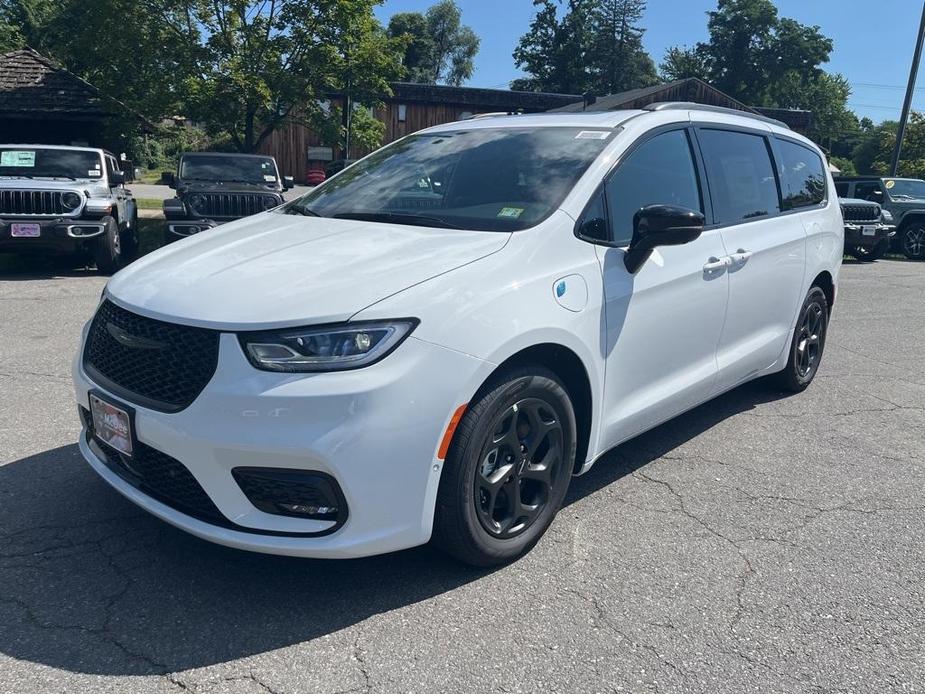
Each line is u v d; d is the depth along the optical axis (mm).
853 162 70938
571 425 3252
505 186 3564
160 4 15234
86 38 15297
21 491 3602
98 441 3072
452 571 3061
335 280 2744
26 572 2930
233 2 14938
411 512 2691
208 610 2746
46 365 5734
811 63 63844
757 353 4734
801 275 5086
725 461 4340
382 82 16250
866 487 4039
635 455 4402
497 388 2863
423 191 3785
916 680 2506
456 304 2756
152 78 15391
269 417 2492
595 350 3297
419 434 2635
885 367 6648
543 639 2648
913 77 25250
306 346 2529
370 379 2539
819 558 3273
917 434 4895
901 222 16984
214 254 3178
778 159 5043
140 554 3090
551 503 3258
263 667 2457
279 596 2850
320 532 2598
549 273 3109
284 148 34719
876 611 2893
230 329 2555
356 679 2416
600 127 3852
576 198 3381
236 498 2586
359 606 2807
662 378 3869
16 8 39125
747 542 3391
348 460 2514
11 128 17781
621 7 61906
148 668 2430
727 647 2645
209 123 16297
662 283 3672
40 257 12398
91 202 10328
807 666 2559
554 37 62750
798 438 4750
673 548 3312
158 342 2693
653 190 3818
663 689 2422
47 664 2426
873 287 11945
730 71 65250
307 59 15562
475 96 35250
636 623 2762
